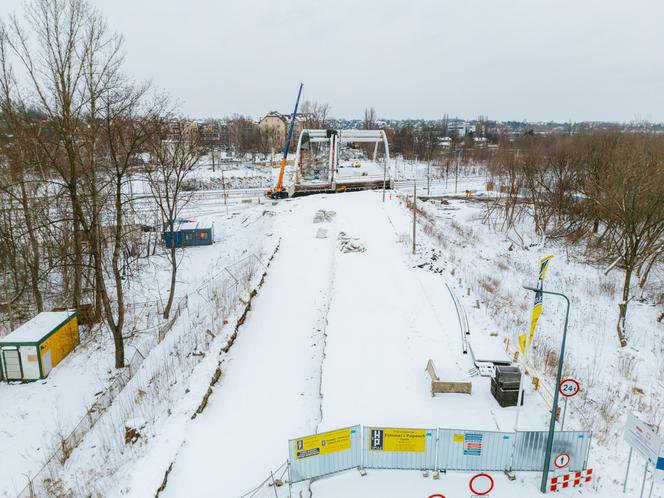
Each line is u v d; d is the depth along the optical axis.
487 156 100.88
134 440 14.39
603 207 35.44
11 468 14.38
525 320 24.88
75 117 21.27
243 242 40.12
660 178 29.52
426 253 30.77
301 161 62.44
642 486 11.70
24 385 19.56
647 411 17.78
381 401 15.33
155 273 32.94
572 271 36.31
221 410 15.72
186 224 42.56
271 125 130.62
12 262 26.62
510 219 47.12
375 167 76.12
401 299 23.31
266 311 23.38
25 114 22.84
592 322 27.06
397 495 11.69
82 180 26.03
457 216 53.09
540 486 12.02
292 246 33.38
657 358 23.20
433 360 17.80
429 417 14.55
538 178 56.44
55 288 30.38
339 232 35.22
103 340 23.56
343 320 21.08
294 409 15.79
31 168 25.44
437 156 110.44
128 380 19.09
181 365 18.78
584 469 12.20
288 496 11.80
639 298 31.17
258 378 17.67
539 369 18.64
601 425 15.41
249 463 13.16
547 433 12.05
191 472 12.79
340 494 11.74
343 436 12.26
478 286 27.86
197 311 25.03
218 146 111.88
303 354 19.39
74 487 13.02
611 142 45.31
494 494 11.71
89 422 16.47
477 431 12.13
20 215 30.56
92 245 21.06
